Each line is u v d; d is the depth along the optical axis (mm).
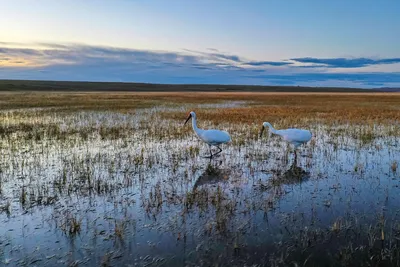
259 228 5992
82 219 6430
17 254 5176
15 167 10078
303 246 5336
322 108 33594
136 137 15414
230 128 18125
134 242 5523
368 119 21578
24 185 8453
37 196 7652
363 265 4832
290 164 10492
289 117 23328
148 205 7035
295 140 10445
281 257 5012
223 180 8961
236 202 7211
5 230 5973
